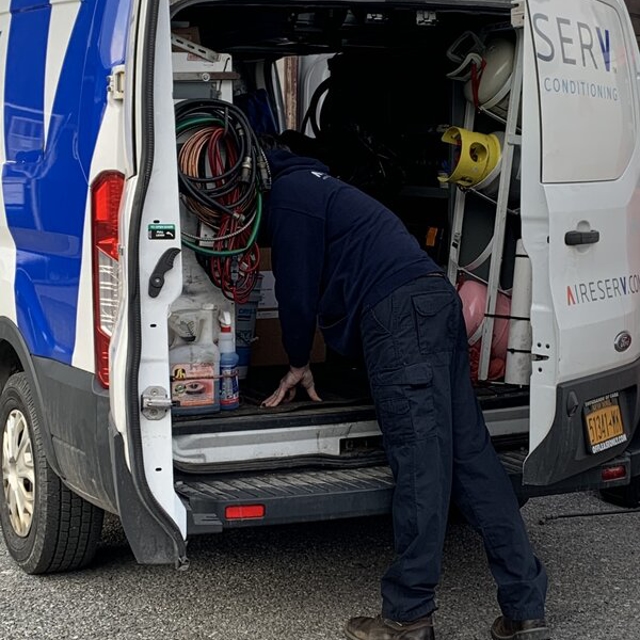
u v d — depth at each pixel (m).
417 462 3.76
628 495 5.52
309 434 4.12
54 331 4.07
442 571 4.70
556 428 4.02
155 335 3.51
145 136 3.42
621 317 4.33
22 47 4.44
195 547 4.91
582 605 4.38
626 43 4.53
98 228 3.65
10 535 4.66
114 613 4.23
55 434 4.05
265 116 5.81
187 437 3.95
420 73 5.55
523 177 3.96
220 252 4.04
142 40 3.40
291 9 4.72
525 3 3.96
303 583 4.51
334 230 4.01
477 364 4.78
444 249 5.26
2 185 4.56
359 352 4.10
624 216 4.39
